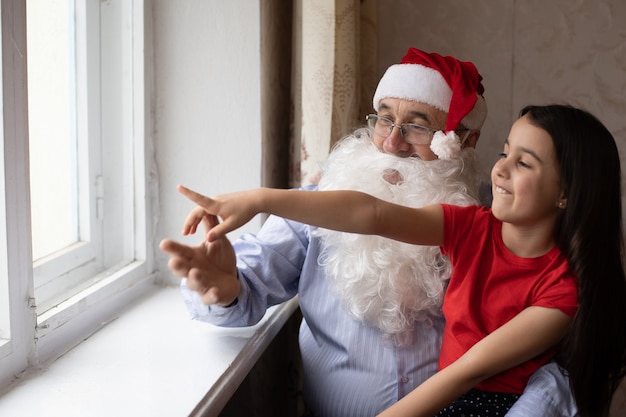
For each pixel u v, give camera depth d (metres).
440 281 1.02
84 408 0.83
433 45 1.47
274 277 1.11
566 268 0.88
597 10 1.41
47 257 1.07
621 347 0.91
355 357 1.06
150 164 1.25
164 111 1.25
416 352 1.04
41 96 1.05
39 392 0.87
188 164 1.26
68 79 1.12
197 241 1.28
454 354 0.94
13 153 0.86
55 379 0.91
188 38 1.22
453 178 1.07
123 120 1.21
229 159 1.25
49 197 1.08
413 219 0.92
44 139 1.06
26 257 0.90
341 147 1.12
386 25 1.47
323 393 1.10
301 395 1.43
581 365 0.88
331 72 1.18
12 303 0.88
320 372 1.10
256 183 1.25
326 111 1.19
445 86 1.07
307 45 1.18
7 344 0.88
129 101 1.21
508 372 0.93
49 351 0.97
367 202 0.89
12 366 0.89
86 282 1.14
